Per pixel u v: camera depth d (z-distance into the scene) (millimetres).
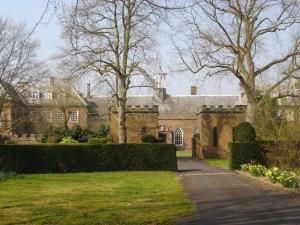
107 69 41062
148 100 83125
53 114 78688
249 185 21281
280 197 16453
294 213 12727
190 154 70438
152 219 11984
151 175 28516
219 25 41844
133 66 41500
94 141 44688
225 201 15484
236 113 54750
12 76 46906
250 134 33594
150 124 54594
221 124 54688
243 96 74562
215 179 25031
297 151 25203
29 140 59875
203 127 54875
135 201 15773
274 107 40094
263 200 15617
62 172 31484
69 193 18500
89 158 31953
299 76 40250
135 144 32469
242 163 32375
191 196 17172
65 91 71188
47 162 31484
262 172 25453
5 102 51656
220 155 54500
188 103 86500
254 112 40594
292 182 19500
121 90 42094
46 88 73938
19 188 20703
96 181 24453
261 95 43438
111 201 15805
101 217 12250
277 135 27359
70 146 31875
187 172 31250
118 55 41438
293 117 37281
